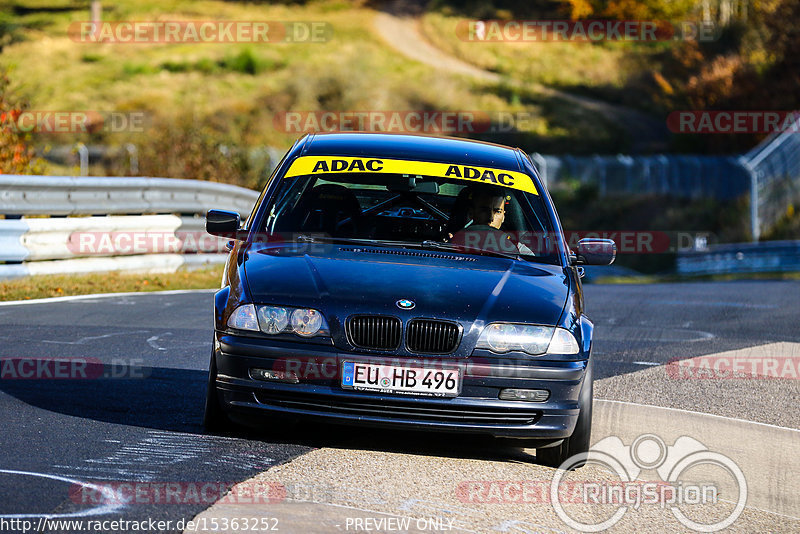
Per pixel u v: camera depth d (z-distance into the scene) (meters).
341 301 18.33
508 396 18.33
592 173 155.75
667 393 27.91
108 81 181.12
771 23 168.62
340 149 23.91
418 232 21.98
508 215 22.59
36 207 41.62
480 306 18.64
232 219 21.70
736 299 58.88
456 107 191.50
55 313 34.69
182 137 76.19
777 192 132.50
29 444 18.00
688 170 151.38
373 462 18.53
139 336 31.17
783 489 19.14
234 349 18.30
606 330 41.22
